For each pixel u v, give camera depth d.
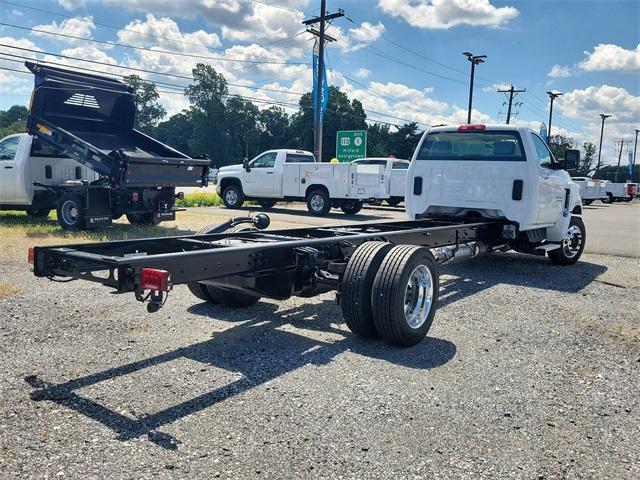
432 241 6.45
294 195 18.39
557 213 8.59
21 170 11.74
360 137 29.56
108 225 10.84
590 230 16.47
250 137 100.69
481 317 5.72
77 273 3.69
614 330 5.36
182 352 4.38
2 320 5.09
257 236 5.56
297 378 3.91
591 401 3.70
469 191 8.13
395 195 22.73
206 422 3.23
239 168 19.53
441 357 4.45
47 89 11.02
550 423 3.36
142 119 109.38
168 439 3.02
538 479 2.76
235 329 5.02
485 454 2.97
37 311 5.41
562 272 8.55
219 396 3.58
